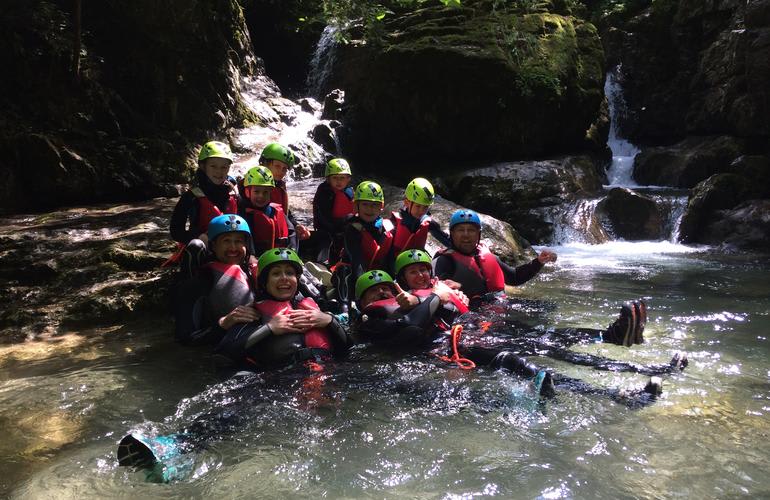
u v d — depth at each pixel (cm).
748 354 450
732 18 1463
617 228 1140
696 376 404
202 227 564
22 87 992
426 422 341
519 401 365
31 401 393
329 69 1652
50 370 454
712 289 686
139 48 1147
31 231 719
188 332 460
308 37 1756
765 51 1191
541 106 1317
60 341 526
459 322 507
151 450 299
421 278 513
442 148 1368
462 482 279
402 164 1413
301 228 679
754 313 571
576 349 466
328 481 283
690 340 487
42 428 353
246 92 1440
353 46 1582
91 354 491
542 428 332
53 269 620
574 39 1409
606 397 368
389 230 601
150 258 643
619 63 1728
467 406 361
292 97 1750
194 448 316
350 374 410
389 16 1502
